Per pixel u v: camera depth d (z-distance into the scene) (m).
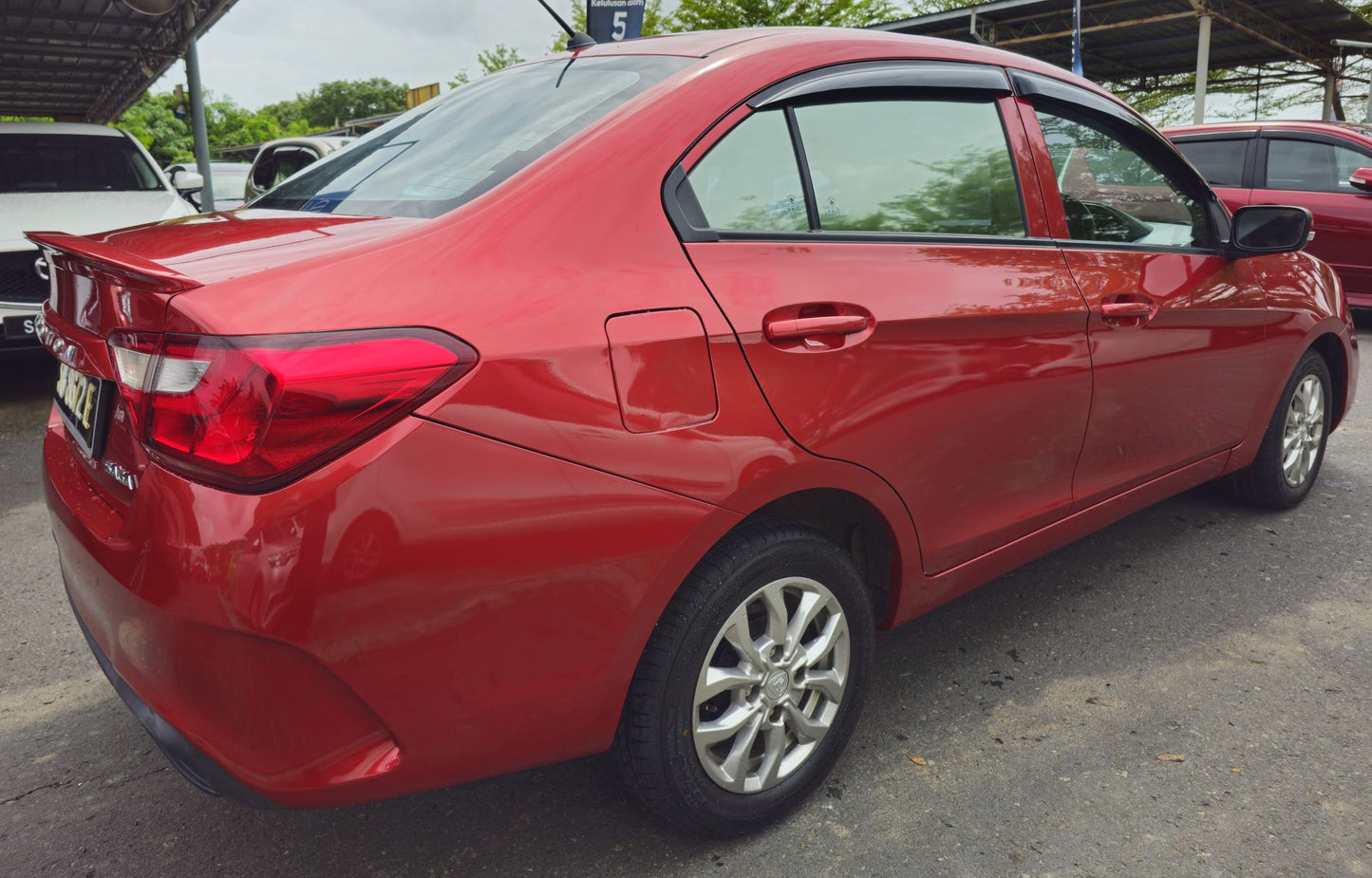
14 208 5.95
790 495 1.94
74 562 1.66
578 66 2.15
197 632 1.34
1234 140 7.97
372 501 1.33
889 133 2.11
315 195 2.00
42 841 1.96
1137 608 2.92
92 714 2.45
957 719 2.34
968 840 1.92
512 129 1.91
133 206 6.27
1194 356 2.81
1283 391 3.38
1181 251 2.80
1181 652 2.65
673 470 1.59
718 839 1.93
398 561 1.35
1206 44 17.94
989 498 2.25
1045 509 2.43
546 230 1.57
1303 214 2.84
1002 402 2.17
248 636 1.31
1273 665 2.57
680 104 1.80
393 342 1.35
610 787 2.12
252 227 1.75
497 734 1.53
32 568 3.40
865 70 2.09
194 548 1.32
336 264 1.41
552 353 1.47
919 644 2.72
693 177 1.76
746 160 1.84
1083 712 2.37
